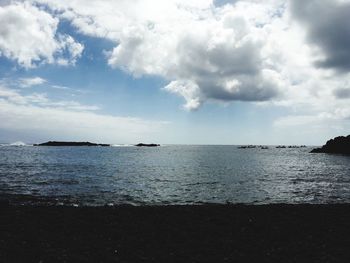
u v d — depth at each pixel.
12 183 43.38
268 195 37.25
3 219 19.27
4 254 13.62
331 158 128.62
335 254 14.36
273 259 13.79
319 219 20.45
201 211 22.14
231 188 42.59
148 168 75.06
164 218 20.14
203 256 14.05
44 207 23.06
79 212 21.53
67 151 185.88
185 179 52.66
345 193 39.22
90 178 52.09
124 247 14.98
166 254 14.22
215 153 186.38
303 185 46.44
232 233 17.36
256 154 173.75
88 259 13.50
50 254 13.88
